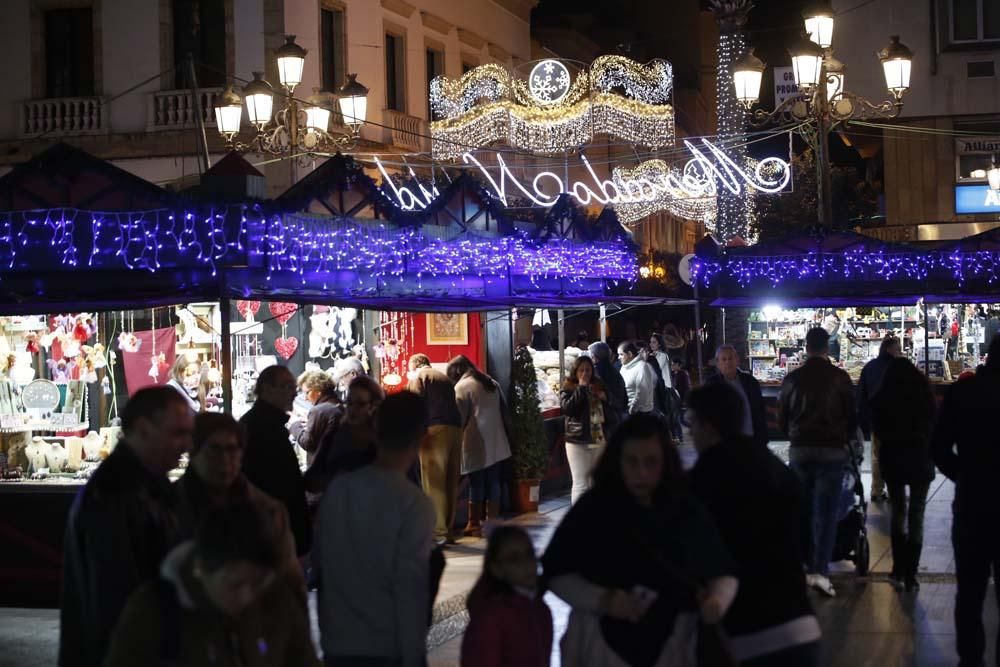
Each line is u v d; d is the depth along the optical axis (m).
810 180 39.19
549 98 35.19
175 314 14.67
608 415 16.22
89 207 12.07
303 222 12.46
